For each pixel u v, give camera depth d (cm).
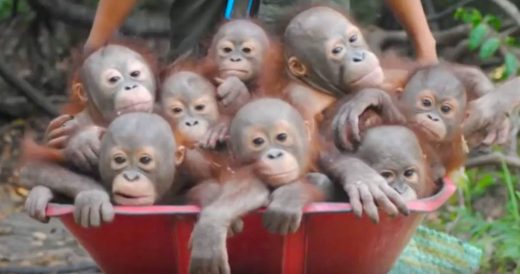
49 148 431
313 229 391
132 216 386
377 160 414
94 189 400
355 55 448
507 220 683
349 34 452
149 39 977
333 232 394
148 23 980
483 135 484
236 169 401
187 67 465
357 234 396
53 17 980
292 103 422
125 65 443
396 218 397
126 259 405
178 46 577
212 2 566
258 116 399
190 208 384
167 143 400
